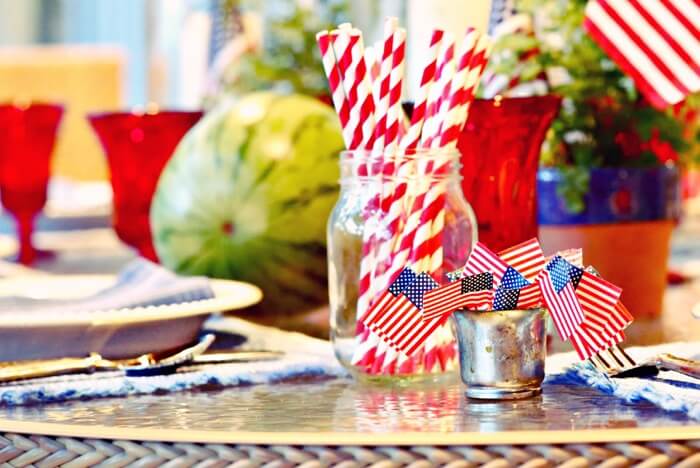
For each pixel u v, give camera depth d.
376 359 0.91
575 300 0.77
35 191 2.05
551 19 1.23
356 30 0.90
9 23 5.05
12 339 0.95
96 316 0.96
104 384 0.91
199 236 1.30
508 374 0.83
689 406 0.75
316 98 1.44
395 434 0.73
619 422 0.75
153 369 0.94
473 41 0.89
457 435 0.72
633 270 1.21
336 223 0.94
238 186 1.28
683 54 1.03
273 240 1.28
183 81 2.62
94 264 1.94
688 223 2.27
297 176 1.28
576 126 1.23
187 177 1.31
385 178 0.91
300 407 0.85
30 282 1.30
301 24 1.71
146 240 1.67
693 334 1.07
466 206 0.94
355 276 0.93
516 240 1.07
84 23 5.10
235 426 0.79
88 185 3.38
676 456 0.71
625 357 0.88
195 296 1.04
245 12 2.05
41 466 0.80
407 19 1.36
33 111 2.02
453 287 0.81
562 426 0.74
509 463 0.71
